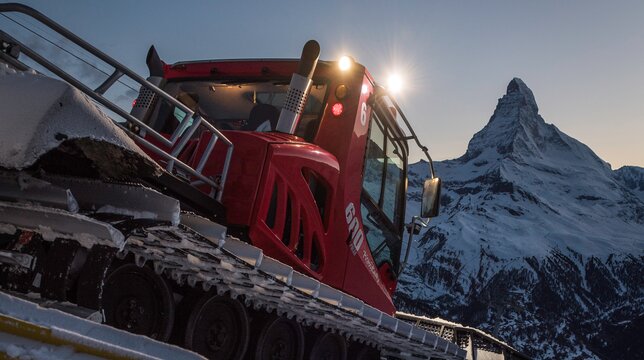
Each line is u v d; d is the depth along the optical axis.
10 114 2.22
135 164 2.57
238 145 4.32
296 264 4.64
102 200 2.72
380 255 6.28
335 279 5.29
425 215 6.65
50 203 2.49
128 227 2.54
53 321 1.98
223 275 3.77
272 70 5.76
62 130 2.23
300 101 4.83
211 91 6.01
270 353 4.89
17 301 1.92
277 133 4.80
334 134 5.34
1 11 2.91
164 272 3.75
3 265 2.63
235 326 4.45
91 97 3.14
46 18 2.96
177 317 3.94
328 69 5.48
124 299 3.48
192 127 3.65
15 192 2.59
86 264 2.54
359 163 5.52
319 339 5.54
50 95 2.23
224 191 4.24
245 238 4.19
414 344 6.88
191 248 3.16
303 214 4.81
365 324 5.54
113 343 2.15
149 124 5.59
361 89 5.45
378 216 6.20
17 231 2.72
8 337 1.83
